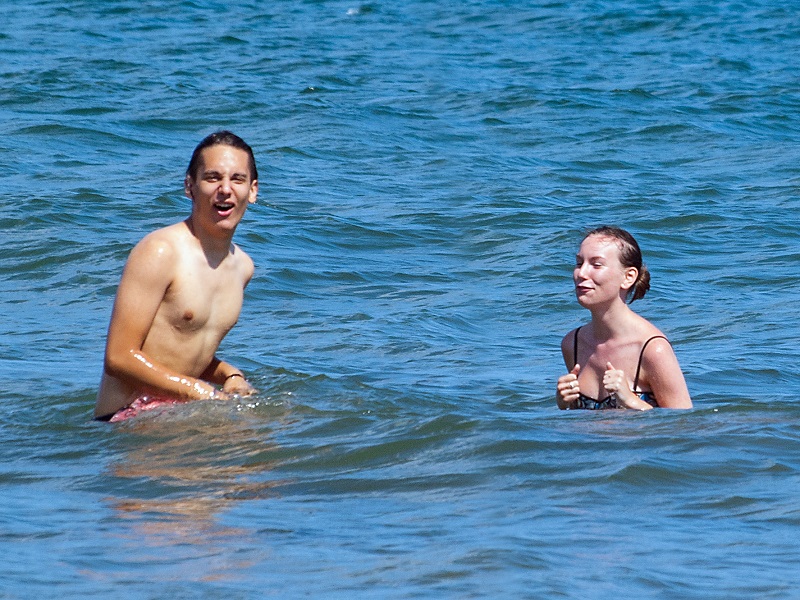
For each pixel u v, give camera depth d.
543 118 77.69
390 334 34.50
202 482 19.83
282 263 42.84
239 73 90.69
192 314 24.98
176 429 23.17
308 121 73.25
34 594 14.68
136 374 24.34
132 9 126.94
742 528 17.20
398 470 20.30
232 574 15.39
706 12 136.12
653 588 14.95
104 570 15.52
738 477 19.61
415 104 80.81
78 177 56.41
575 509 18.05
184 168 59.66
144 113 73.75
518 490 19.00
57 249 43.50
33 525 17.44
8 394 26.59
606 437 22.02
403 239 47.84
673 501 18.44
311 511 18.14
